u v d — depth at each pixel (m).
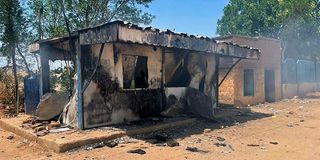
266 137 10.17
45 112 11.53
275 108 17.33
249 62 18.50
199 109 12.78
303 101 20.92
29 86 14.44
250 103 18.66
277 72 21.42
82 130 10.21
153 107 12.48
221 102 17.94
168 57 13.19
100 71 10.82
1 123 12.41
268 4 29.66
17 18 17.84
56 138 9.08
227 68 17.56
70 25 21.14
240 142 9.49
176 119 12.05
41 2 19.77
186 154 8.11
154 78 12.51
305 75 26.44
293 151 8.48
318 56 28.75
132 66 11.95
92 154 8.21
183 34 10.55
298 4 24.92
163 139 9.70
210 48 11.87
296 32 25.92
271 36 28.61
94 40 9.45
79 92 10.38
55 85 19.48
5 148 9.34
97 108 10.74
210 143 9.31
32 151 8.90
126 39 8.71
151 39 9.41
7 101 17.77
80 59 10.34
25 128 10.70
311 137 10.16
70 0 20.86
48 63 13.15
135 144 9.16
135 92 11.90
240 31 31.97
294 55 28.28
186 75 13.92
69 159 7.81
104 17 22.88
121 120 11.45
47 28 20.56
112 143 9.06
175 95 13.20
